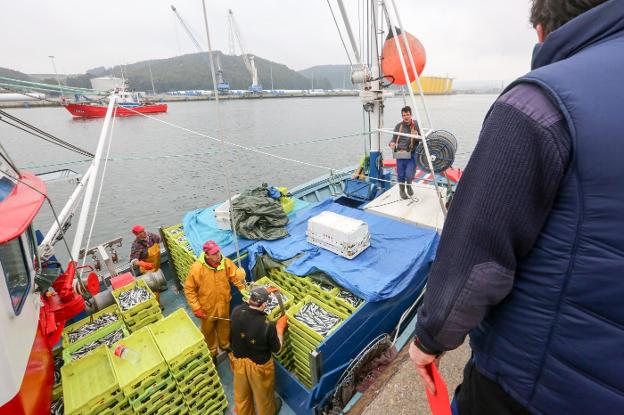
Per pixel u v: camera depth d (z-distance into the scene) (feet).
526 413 2.82
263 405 11.85
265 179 74.69
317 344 11.85
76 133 119.34
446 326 2.85
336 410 11.25
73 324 13.21
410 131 21.34
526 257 2.58
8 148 91.25
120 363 10.49
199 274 13.98
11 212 6.94
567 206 2.23
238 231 17.92
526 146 2.30
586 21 2.24
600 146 1.98
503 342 2.84
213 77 11.59
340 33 22.15
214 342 15.48
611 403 2.26
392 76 20.07
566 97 2.12
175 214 55.93
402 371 8.70
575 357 2.36
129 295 14.88
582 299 2.25
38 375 7.14
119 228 50.62
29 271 7.97
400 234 17.22
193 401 11.43
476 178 2.64
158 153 94.48
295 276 15.06
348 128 136.26
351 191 27.45
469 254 2.68
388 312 14.12
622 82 1.99
